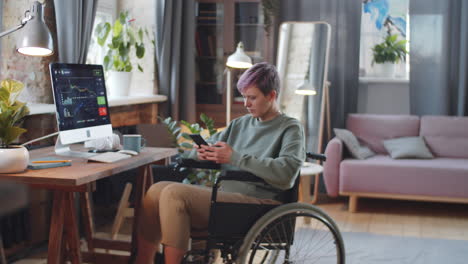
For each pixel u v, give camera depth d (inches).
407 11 201.9
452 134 182.9
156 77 184.9
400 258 123.3
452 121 183.9
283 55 196.4
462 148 180.4
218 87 202.2
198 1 198.8
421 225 154.6
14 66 124.2
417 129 187.3
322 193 200.1
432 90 191.8
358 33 197.2
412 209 174.6
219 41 199.9
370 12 203.9
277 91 88.9
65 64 93.0
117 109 161.6
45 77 127.0
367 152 181.2
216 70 201.5
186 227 81.0
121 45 162.7
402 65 204.8
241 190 87.9
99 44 159.5
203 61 202.2
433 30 190.4
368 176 167.9
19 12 122.9
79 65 96.7
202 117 127.9
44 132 122.9
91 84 99.3
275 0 195.2
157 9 178.1
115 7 182.1
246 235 78.3
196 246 109.7
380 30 204.4
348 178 168.9
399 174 166.4
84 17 129.9
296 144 84.2
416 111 194.9
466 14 185.6
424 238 139.9
